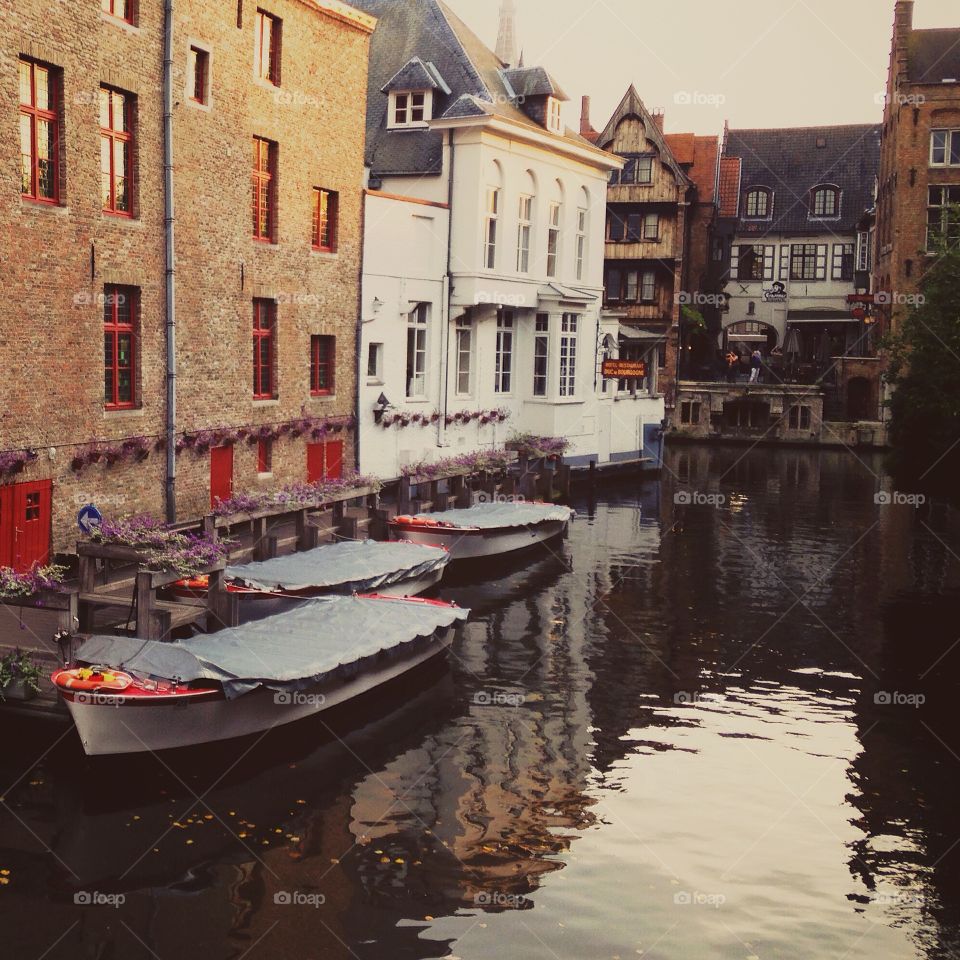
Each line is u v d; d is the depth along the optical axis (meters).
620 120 49.91
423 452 27.08
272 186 21.25
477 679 15.33
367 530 21.52
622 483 35.28
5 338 15.12
